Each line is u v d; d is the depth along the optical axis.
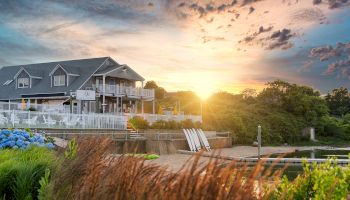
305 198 3.29
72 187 3.47
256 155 31.09
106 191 2.61
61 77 46.19
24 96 47.75
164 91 81.38
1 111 25.42
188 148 33.34
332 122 62.75
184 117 43.59
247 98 71.88
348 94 94.56
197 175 2.08
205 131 41.31
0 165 5.32
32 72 48.94
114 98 48.72
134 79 50.25
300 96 62.25
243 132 47.31
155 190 2.22
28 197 4.62
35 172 5.05
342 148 44.28
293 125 56.66
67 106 37.56
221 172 2.08
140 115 39.59
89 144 4.16
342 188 3.17
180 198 2.02
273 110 60.09
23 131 10.05
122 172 2.68
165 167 2.68
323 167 3.64
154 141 29.75
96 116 32.16
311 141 56.72
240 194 2.01
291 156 31.22
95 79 46.72
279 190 3.36
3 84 51.97
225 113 51.03
